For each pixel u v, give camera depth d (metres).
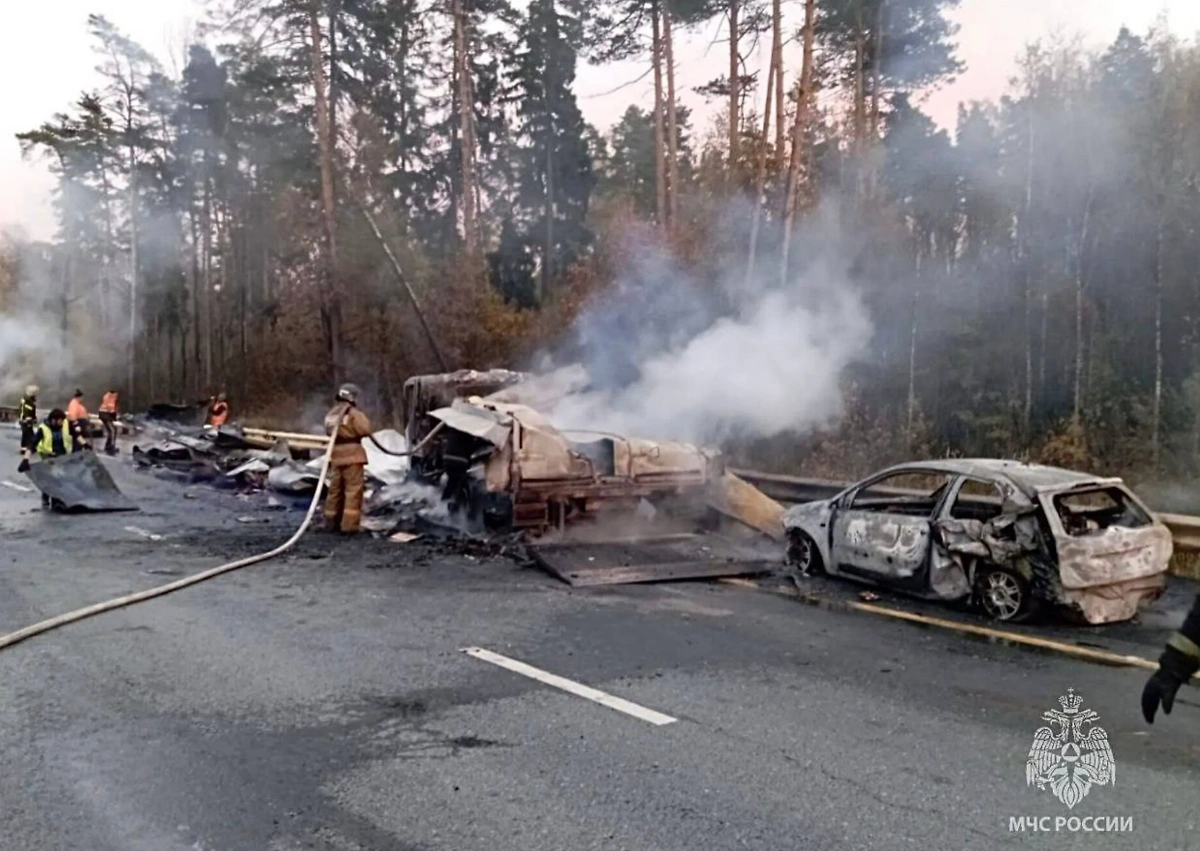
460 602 7.88
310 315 32.56
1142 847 3.55
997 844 3.58
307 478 15.30
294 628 7.01
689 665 6.01
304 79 25.97
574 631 6.88
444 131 36.31
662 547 10.07
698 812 3.85
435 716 5.04
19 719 5.02
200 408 28.38
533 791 4.06
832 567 8.62
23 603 7.85
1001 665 6.01
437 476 12.84
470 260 25.55
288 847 3.56
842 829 3.70
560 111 38.75
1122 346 16.62
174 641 6.63
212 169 39.66
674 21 22.42
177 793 4.06
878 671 5.87
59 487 13.88
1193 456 14.30
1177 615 7.32
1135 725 4.90
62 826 3.75
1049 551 6.89
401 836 3.65
